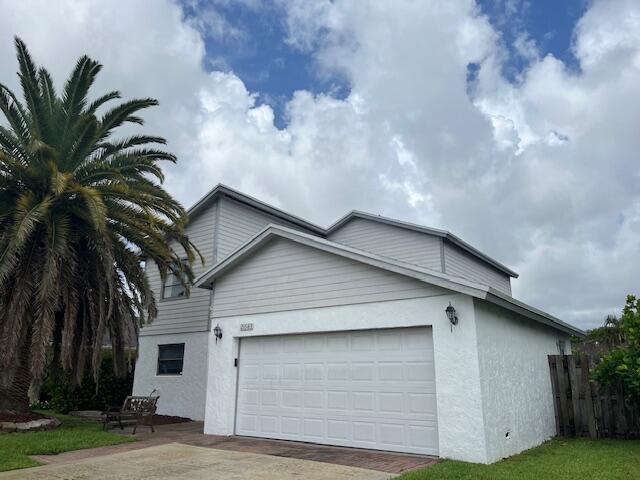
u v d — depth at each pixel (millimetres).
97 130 12344
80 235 12297
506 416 8930
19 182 11953
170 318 17312
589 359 11594
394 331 9375
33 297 11312
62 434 10805
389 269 9328
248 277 11812
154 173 13312
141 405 12625
